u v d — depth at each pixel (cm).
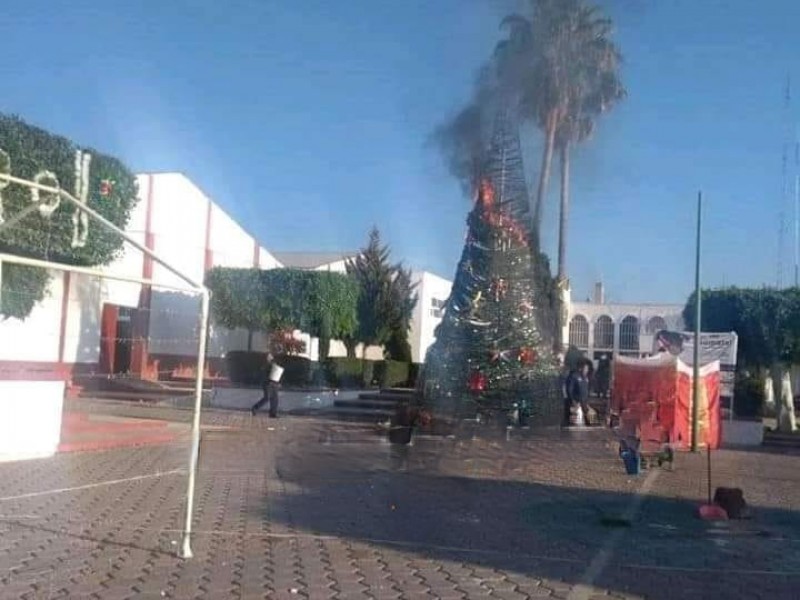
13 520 1024
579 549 967
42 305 2650
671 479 1548
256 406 2586
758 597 794
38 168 2003
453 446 1786
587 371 2342
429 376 1886
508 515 1162
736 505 1189
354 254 4678
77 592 745
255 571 827
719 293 2538
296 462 1631
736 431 2355
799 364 2542
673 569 886
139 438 1880
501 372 1823
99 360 3147
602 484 1462
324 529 1034
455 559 899
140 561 850
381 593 768
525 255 1856
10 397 1502
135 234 3362
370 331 3831
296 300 3172
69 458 1575
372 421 2541
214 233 3719
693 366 2114
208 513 1104
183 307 3562
